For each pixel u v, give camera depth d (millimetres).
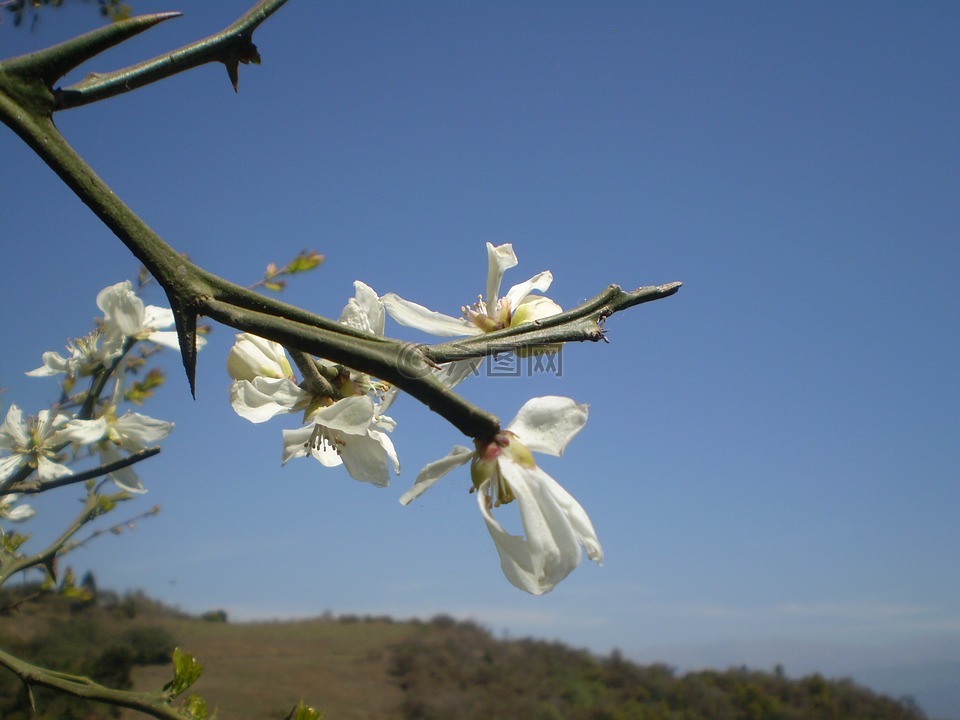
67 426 336
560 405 168
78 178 153
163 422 355
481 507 159
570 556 156
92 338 358
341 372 220
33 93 159
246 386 216
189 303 149
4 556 400
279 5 191
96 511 415
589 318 178
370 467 224
